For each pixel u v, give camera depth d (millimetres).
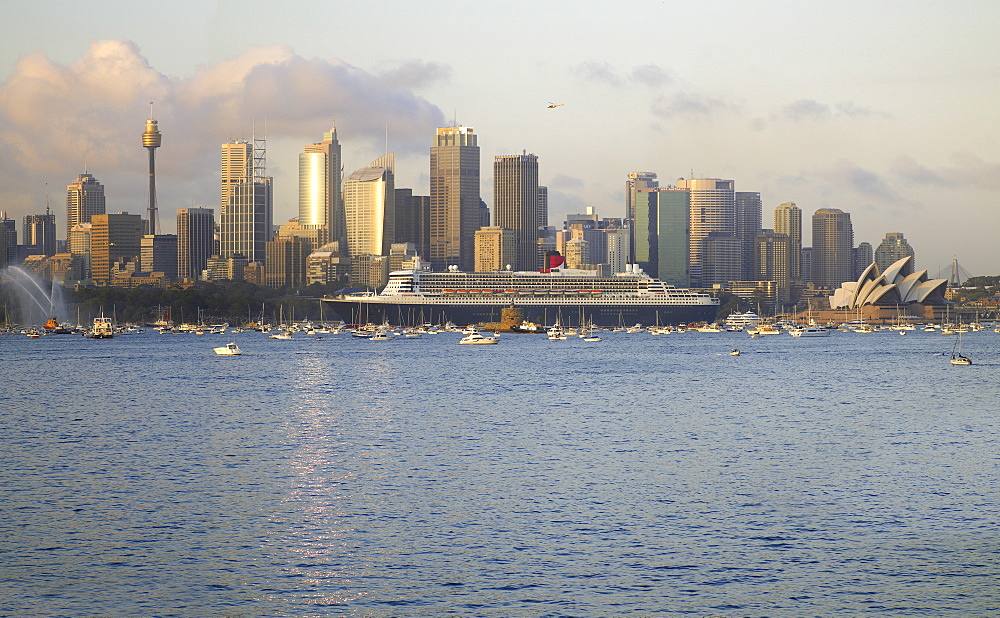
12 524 87562
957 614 67125
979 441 133250
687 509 92375
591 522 87875
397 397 194375
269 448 127750
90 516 90375
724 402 185250
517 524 87312
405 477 107750
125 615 67188
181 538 83375
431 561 77438
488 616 67000
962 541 82000
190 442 133125
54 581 73188
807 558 77812
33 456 121875
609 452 123875
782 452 123812
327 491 100562
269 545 81438
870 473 109312
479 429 145375
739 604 68812
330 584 72625
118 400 189000
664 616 66938
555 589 71500
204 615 67250
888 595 70188
